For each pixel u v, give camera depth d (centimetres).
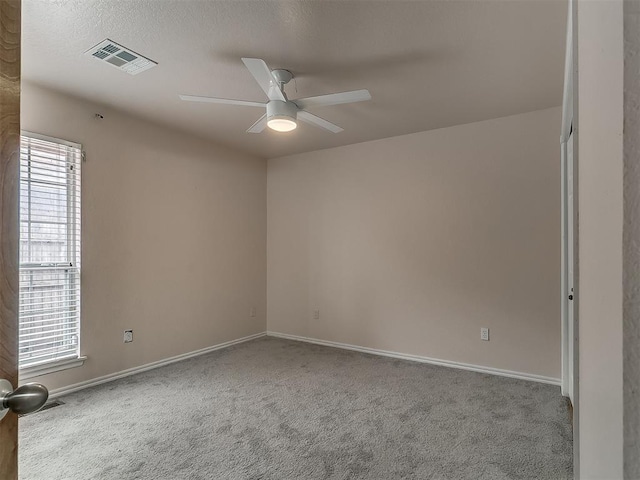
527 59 238
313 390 298
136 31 210
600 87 48
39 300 277
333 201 443
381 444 216
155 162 360
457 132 366
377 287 410
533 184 329
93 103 310
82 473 188
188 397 284
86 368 304
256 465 196
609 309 41
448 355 366
